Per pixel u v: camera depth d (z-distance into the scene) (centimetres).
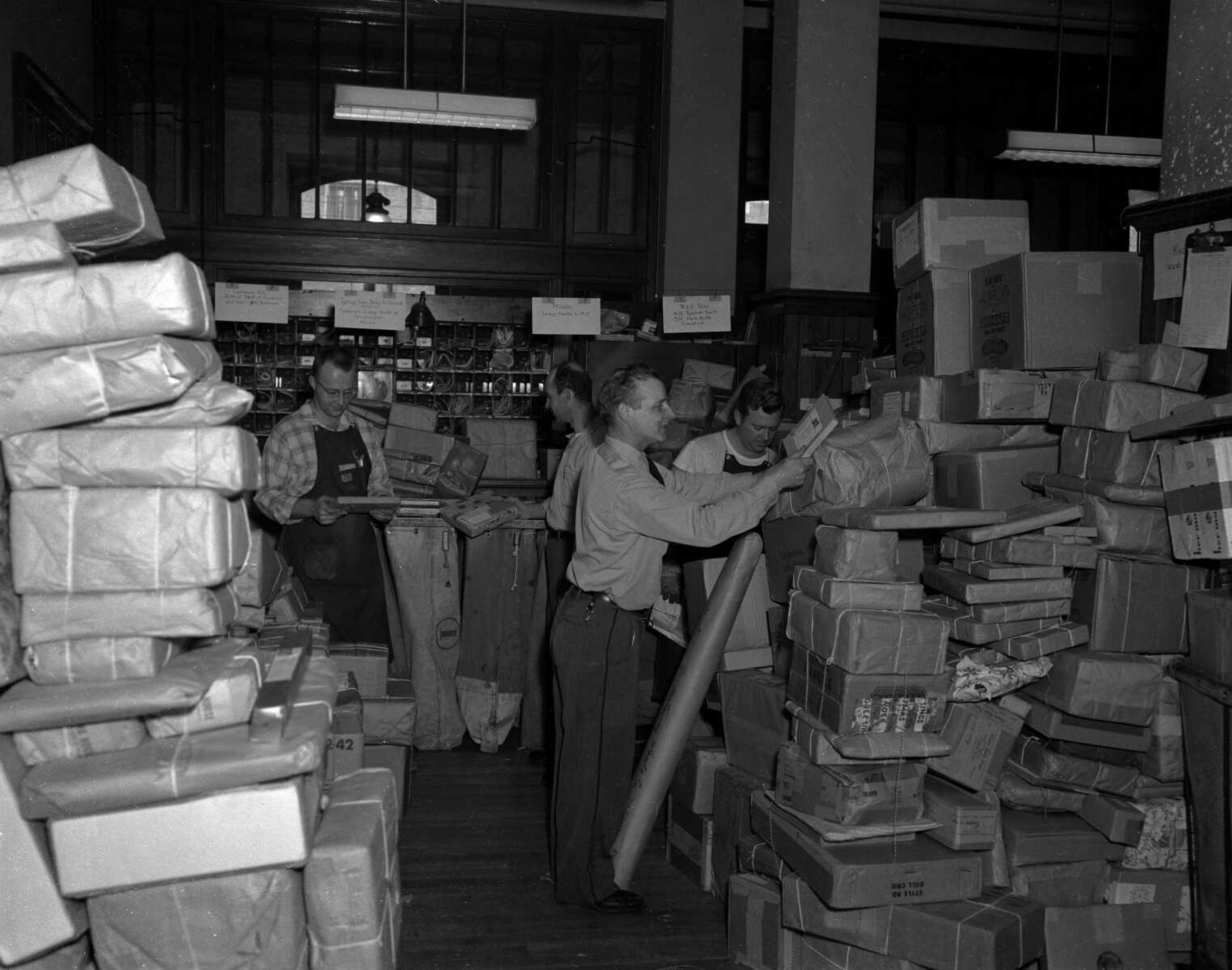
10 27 450
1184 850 264
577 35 637
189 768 163
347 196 650
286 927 172
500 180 640
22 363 162
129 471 164
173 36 601
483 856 342
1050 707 265
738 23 634
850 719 244
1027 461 296
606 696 299
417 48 641
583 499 299
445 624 450
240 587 215
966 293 331
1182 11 303
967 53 693
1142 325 305
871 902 238
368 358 599
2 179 165
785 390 534
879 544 258
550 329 540
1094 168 709
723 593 300
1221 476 244
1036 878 259
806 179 542
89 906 167
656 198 651
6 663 164
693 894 318
